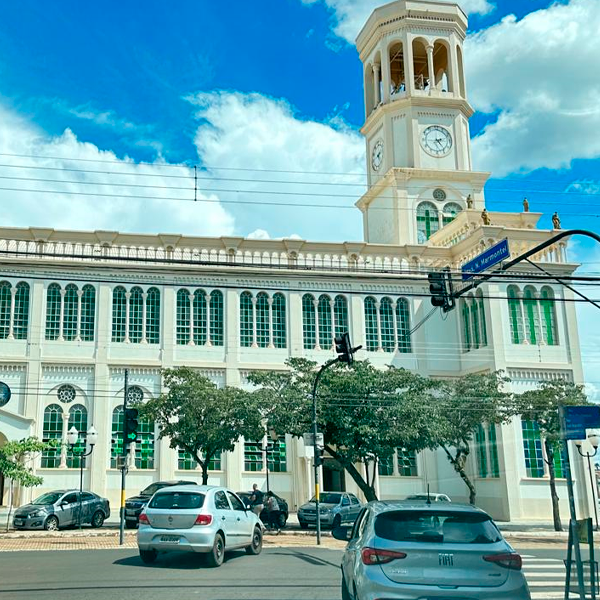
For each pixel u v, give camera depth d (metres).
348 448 31.92
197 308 40.62
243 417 31.31
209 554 17.30
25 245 38.91
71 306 39.28
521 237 41.09
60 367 38.50
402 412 31.11
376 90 52.97
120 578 15.17
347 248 42.56
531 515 37.72
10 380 37.91
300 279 41.72
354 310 42.03
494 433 39.22
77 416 38.34
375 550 9.09
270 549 22.52
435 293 19.56
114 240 40.00
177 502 17.58
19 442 31.16
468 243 42.03
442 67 54.72
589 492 38.19
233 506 19.28
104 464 37.81
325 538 26.91
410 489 40.81
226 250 41.16
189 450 32.81
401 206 48.56
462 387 34.50
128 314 39.72
